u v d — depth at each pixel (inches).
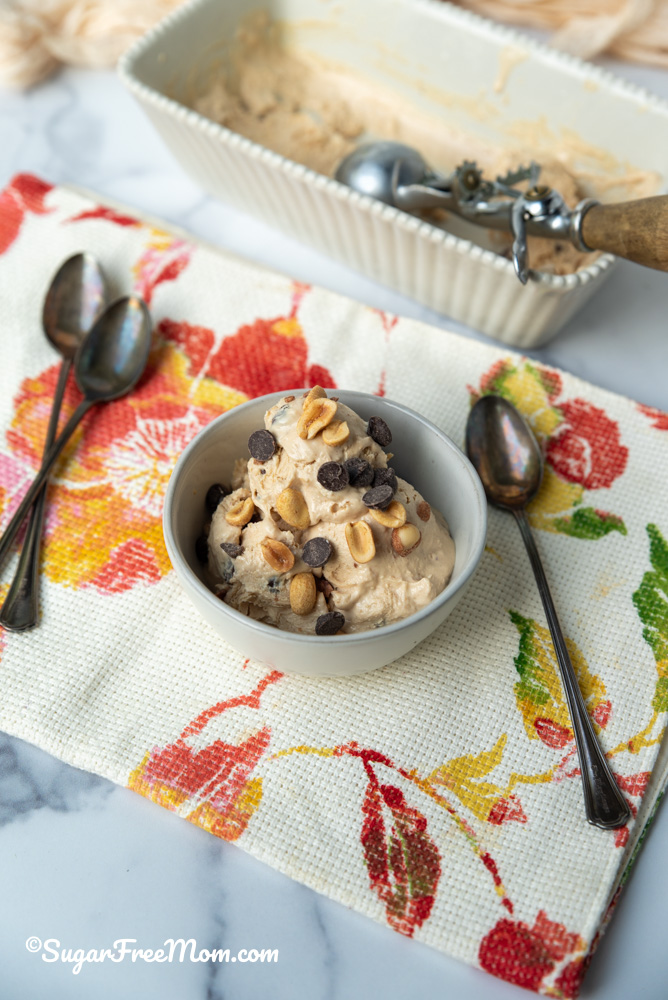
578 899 13.1
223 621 13.0
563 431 17.2
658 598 15.5
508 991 13.0
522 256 16.2
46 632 15.2
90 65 23.6
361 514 13.8
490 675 14.8
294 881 13.7
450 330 19.2
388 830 13.6
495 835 13.6
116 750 14.1
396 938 13.4
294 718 14.4
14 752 14.6
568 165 20.3
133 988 13.0
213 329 18.4
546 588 15.3
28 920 13.3
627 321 19.3
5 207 19.8
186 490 14.4
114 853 13.8
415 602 13.7
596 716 14.5
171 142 19.6
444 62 20.8
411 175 19.6
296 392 14.7
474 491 14.0
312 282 19.9
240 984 13.0
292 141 21.4
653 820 14.2
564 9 23.1
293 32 22.0
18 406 17.6
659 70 22.8
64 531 16.2
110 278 19.1
